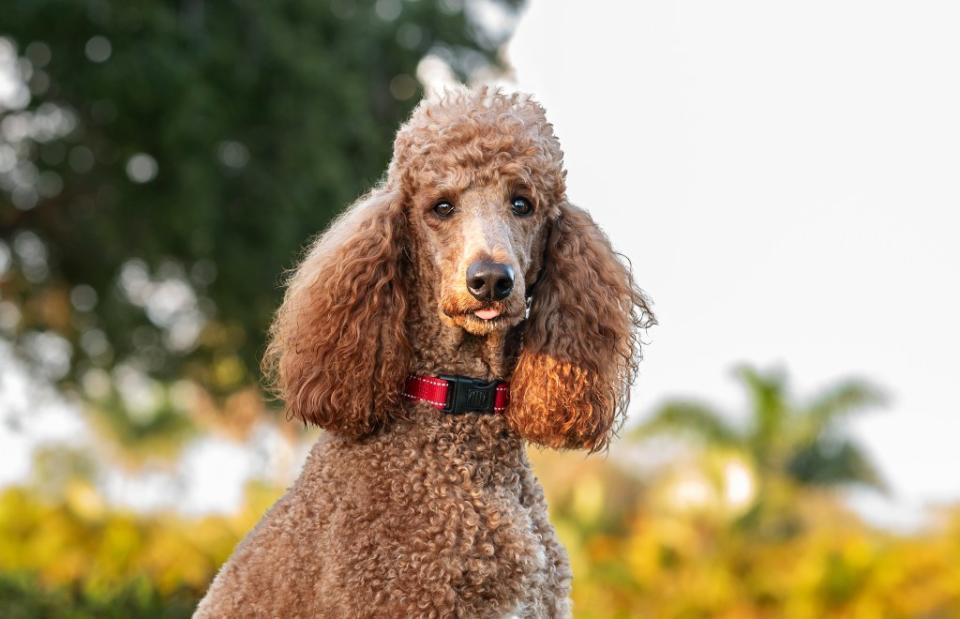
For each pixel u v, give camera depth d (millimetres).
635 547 11789
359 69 11766
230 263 11469
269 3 11070
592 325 3971
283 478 13016
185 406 22359
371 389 3770
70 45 10633
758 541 12289
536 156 3812
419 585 3521
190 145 10664
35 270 12695
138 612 8062
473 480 3727
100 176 11773
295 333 3906
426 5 12031
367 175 11500
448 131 3789
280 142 11133
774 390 14867
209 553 9875
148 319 12883
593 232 4082
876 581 10703
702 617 10812
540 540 3785
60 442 20344
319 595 3584
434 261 3795
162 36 10477
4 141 11758
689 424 14547
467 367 3877
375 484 3668
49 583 8930
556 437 3914
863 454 16156
